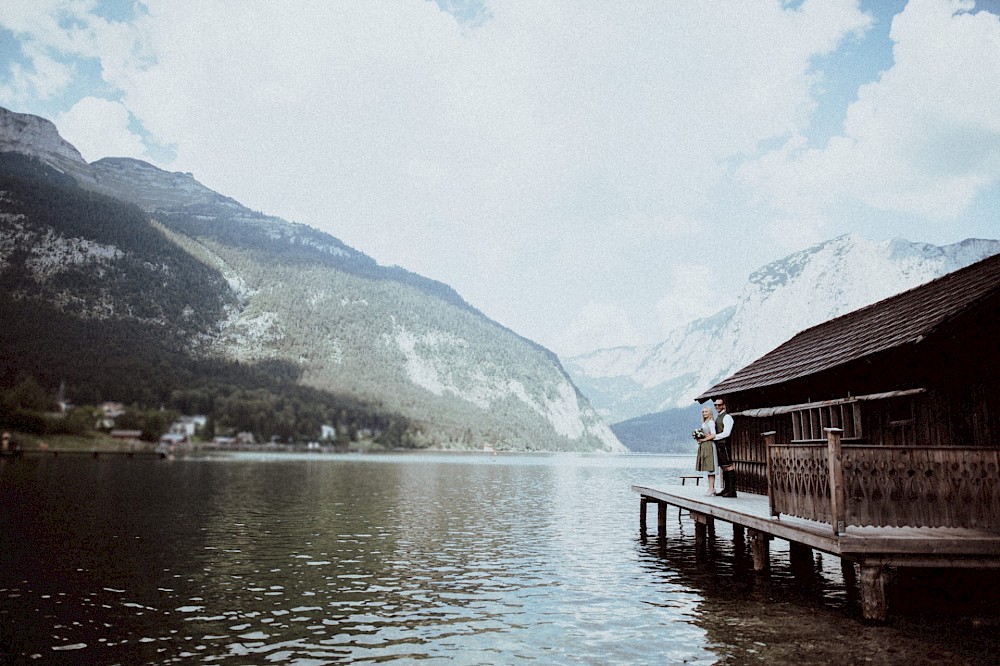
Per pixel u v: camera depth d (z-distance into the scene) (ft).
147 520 83.25
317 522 85.10
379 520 88.99
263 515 92.32
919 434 41.98
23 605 40.34
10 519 80.12
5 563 53.52
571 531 80.02
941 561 32.83
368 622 37.52
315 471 243.19
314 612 39.63
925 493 33.58
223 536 70.79
